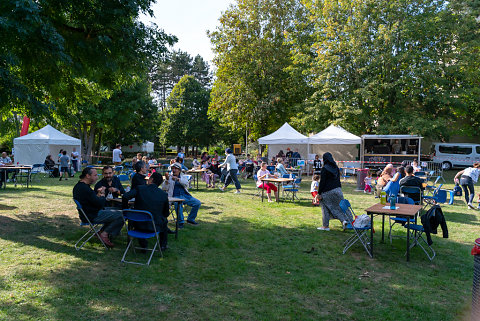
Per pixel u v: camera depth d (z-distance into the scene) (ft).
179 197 23.73
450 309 12.43
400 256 18.51
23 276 14.32
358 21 67.97
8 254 17.06
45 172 64.95
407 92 69.87
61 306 11.82
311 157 68.54
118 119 95.61
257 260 17.46
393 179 28.02
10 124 81.15
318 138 63.57
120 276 14.74
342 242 20.83
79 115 86.53
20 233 20.84
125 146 136.77
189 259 17.34
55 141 65.87
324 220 23.50
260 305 12.46
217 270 15.90
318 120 74.43
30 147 65.36
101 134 115.14
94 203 18.49
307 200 36.47
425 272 16.19
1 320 10.68
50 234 20.86
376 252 19.13
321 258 17.94
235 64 85.25
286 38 80.23
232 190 44.24
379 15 69.00
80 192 18.37
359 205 33.86
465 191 33.32
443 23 67.41
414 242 19.60
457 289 14.28
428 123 63.05
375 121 70.95
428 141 90.07
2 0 17.20
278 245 20.11
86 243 19.38
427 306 12.59
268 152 76.38
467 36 68.59
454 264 17.33
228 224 24.94
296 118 76.54
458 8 73.61
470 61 66.23
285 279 15.01
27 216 25.38
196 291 13.55
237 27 84.94
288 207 32.17
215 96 94.38
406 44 68.33
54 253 17.47
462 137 90.94
